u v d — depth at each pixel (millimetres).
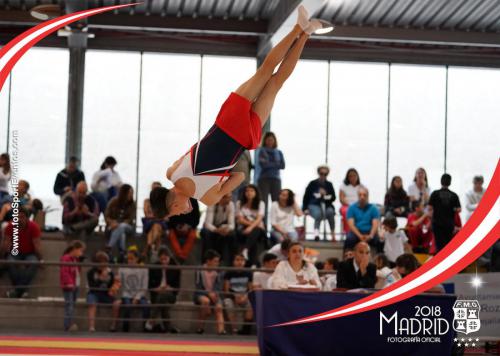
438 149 17594
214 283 12266
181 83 17297
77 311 12641
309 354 7945
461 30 16625
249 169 14617
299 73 17484
